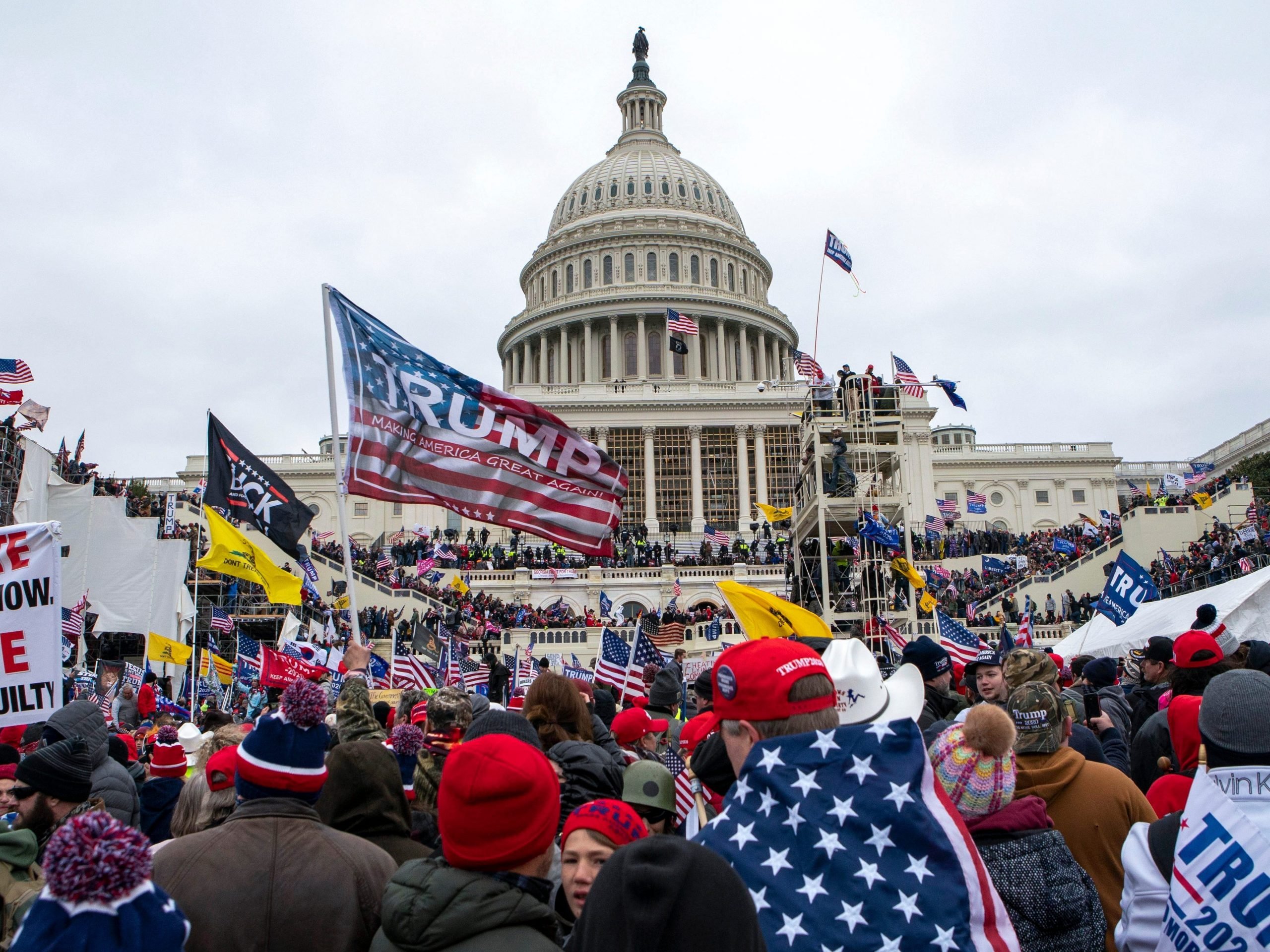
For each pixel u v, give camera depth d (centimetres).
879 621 3022
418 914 462
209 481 2262
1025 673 792
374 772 661
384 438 1290
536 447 1352
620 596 7319
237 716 2567
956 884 445
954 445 11912
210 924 515
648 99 14612
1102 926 582
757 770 475
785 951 431
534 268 13088
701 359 11962
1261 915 479
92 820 350
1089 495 10619
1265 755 516
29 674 883
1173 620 2369
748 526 9294
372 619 5784
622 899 360
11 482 4091
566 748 794
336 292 1304
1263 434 10062
